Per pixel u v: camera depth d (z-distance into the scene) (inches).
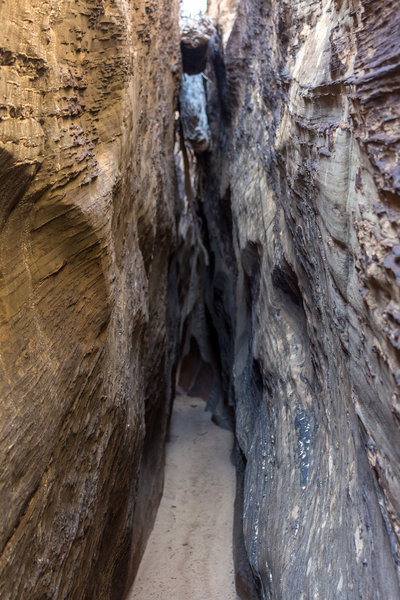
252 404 245.0
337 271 101.6
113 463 157.6
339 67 102.2
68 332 119.5
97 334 135.9
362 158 86.1
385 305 74.2
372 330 81.0
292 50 160.2
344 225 97.0
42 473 102.8
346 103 97.9
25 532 94.9
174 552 241.3
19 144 91.4
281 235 182.2
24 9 95.1
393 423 74.4
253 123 256.4
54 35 113.3
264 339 212.5
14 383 94.1
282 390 179.9
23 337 99.9
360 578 88.0
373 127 80.8
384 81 78.4
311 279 140.6
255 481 192.7
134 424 183.3
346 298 97.6
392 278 69.8
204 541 251.1
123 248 170.1
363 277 82.2
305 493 138.9
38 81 101.4
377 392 80.4
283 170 171.5
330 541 110.3
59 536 111.0
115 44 138.3
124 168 158.7
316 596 106.7
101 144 140.5
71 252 118.0
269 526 159.3
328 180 105.5
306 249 141.2
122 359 163.8
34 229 105.7
